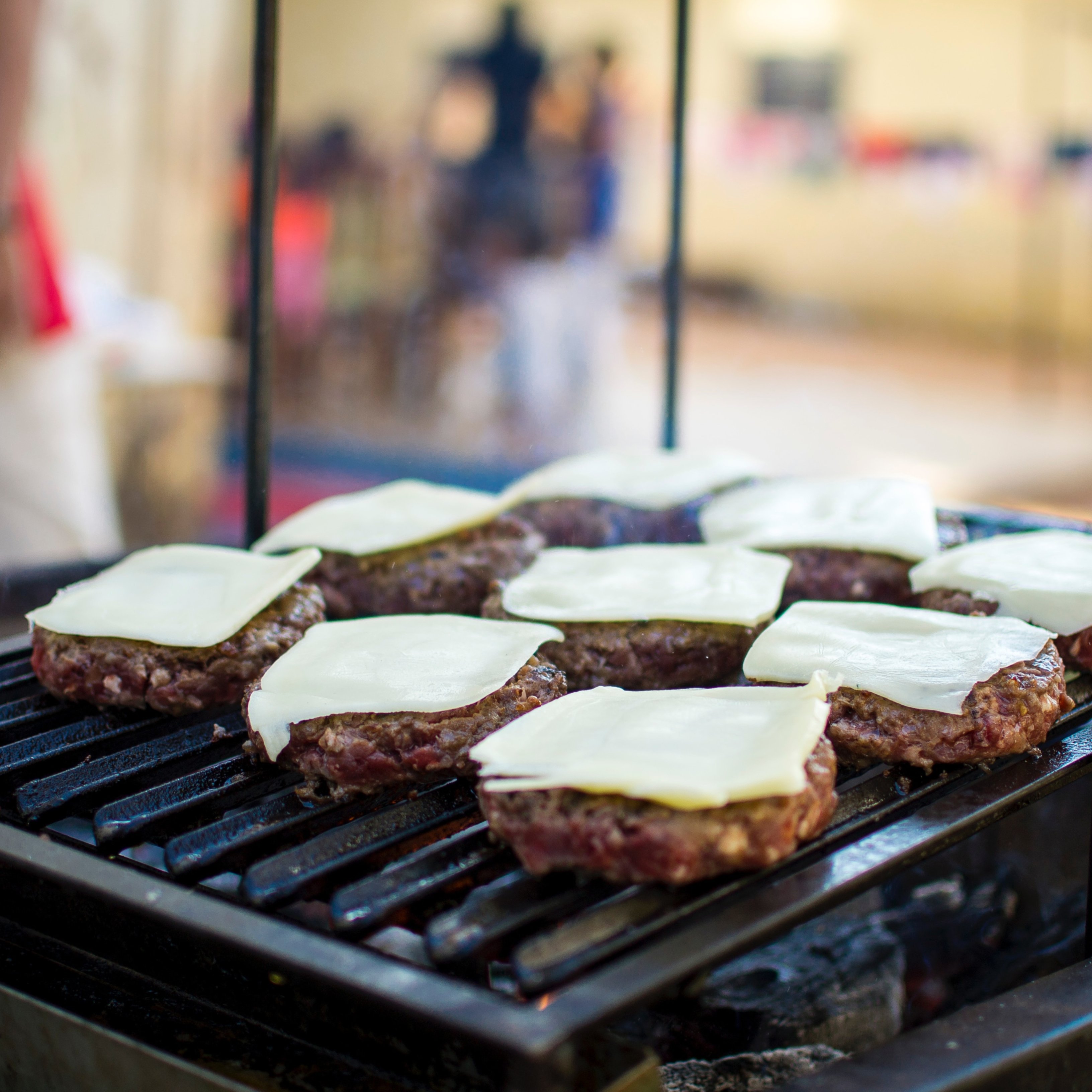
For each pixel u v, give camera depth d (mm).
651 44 9000
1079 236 9344
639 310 9734
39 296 2914
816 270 10023
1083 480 5734
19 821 1240
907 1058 1027
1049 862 1657
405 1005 857
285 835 1151
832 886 990
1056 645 1397
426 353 6527
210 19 5066
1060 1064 1060
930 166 9586
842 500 1787
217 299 5625
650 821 972
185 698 1373
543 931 990
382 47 8344
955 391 8219
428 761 1179
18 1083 1162
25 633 1948
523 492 1780
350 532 1713
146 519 4215
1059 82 9047
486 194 6391
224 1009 1111
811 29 9422
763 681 1271
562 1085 833
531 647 1290
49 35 4703
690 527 1919
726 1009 1402
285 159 6684
